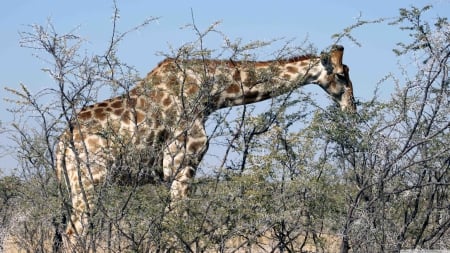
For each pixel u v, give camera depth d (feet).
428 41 49.03
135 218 47.26
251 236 48.21
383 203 48.44
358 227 47.16
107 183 50.70
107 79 49.65
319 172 49.39
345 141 51.24
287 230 48.98
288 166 48.96
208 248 48.24
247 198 46.60
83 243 48.98
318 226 49.60
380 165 48.60
